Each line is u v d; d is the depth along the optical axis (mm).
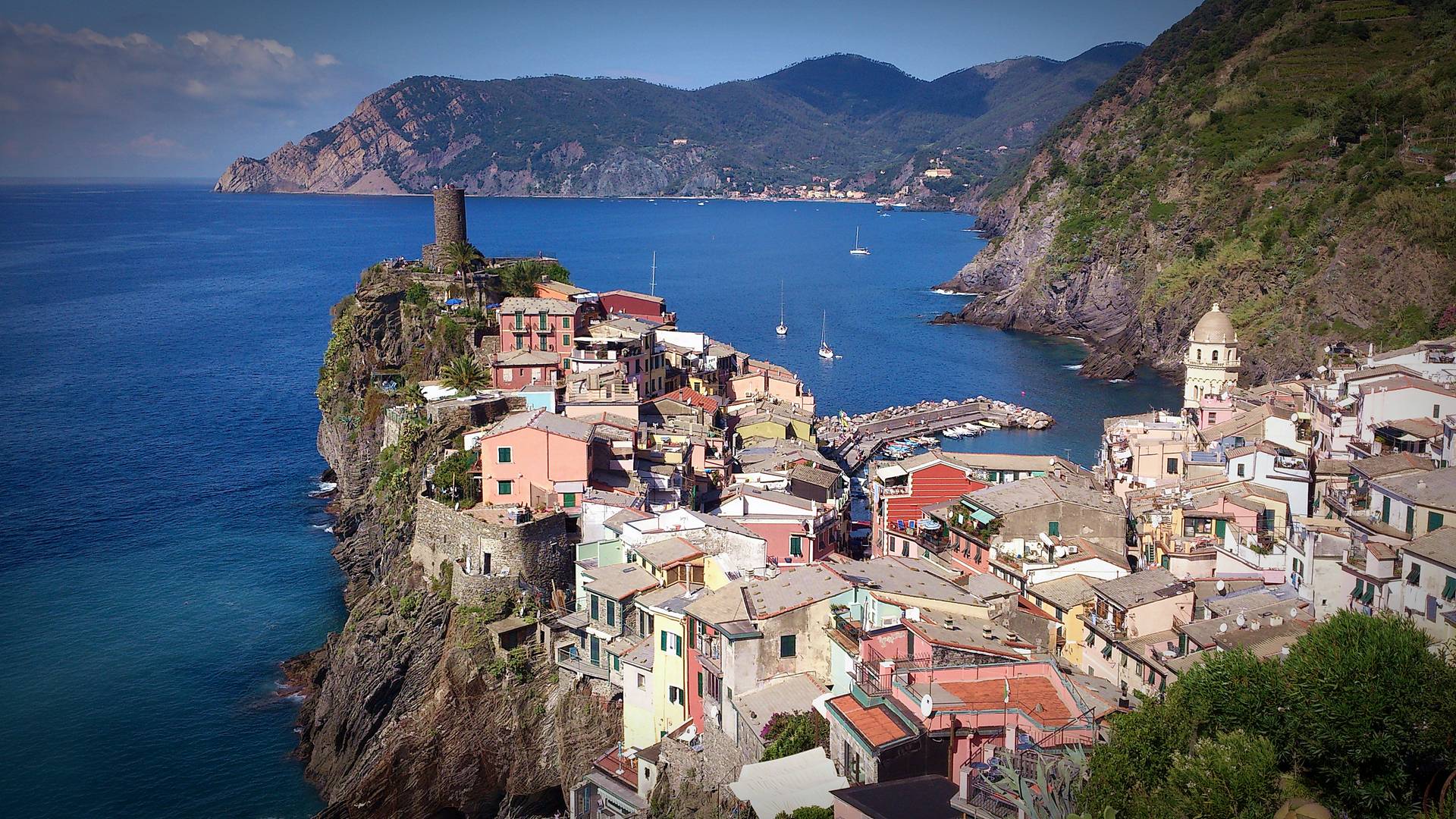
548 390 155500
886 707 65938
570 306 182125
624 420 145500
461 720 106875
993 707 65062
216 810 107375
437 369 186625
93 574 158500
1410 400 116625
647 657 91062
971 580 94688
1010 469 134000
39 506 186625
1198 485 117625
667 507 119375
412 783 106500
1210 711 61438
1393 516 86938
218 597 151250
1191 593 87125
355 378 198625
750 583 85500
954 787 60469
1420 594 75625
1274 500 105188
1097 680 75562
